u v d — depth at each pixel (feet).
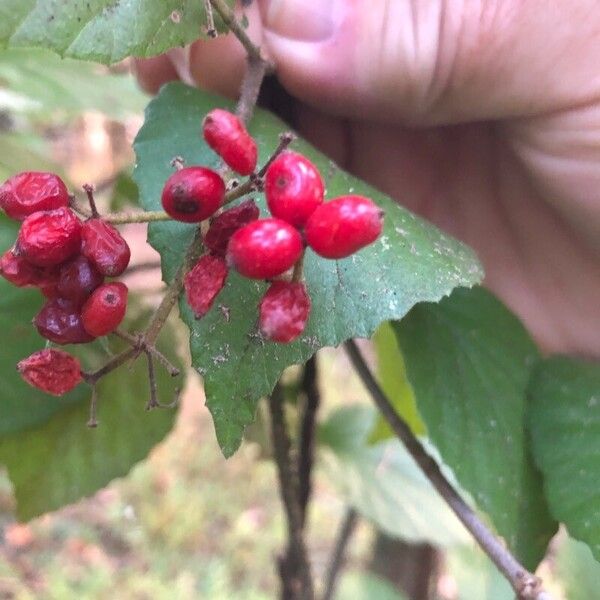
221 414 0.25
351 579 0.60
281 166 0.23
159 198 0.30
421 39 0.39
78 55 0.25
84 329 0.24
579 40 0.39
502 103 0.42
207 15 0.27
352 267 0.28
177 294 0.25
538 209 0.53
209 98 0.33
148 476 1.48
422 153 0.54
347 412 0.61
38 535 1.32
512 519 0.37
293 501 0.44
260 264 0.22
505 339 0.40
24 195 0.25
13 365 0.36
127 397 0.39
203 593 1.28
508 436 0.38
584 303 0.54
